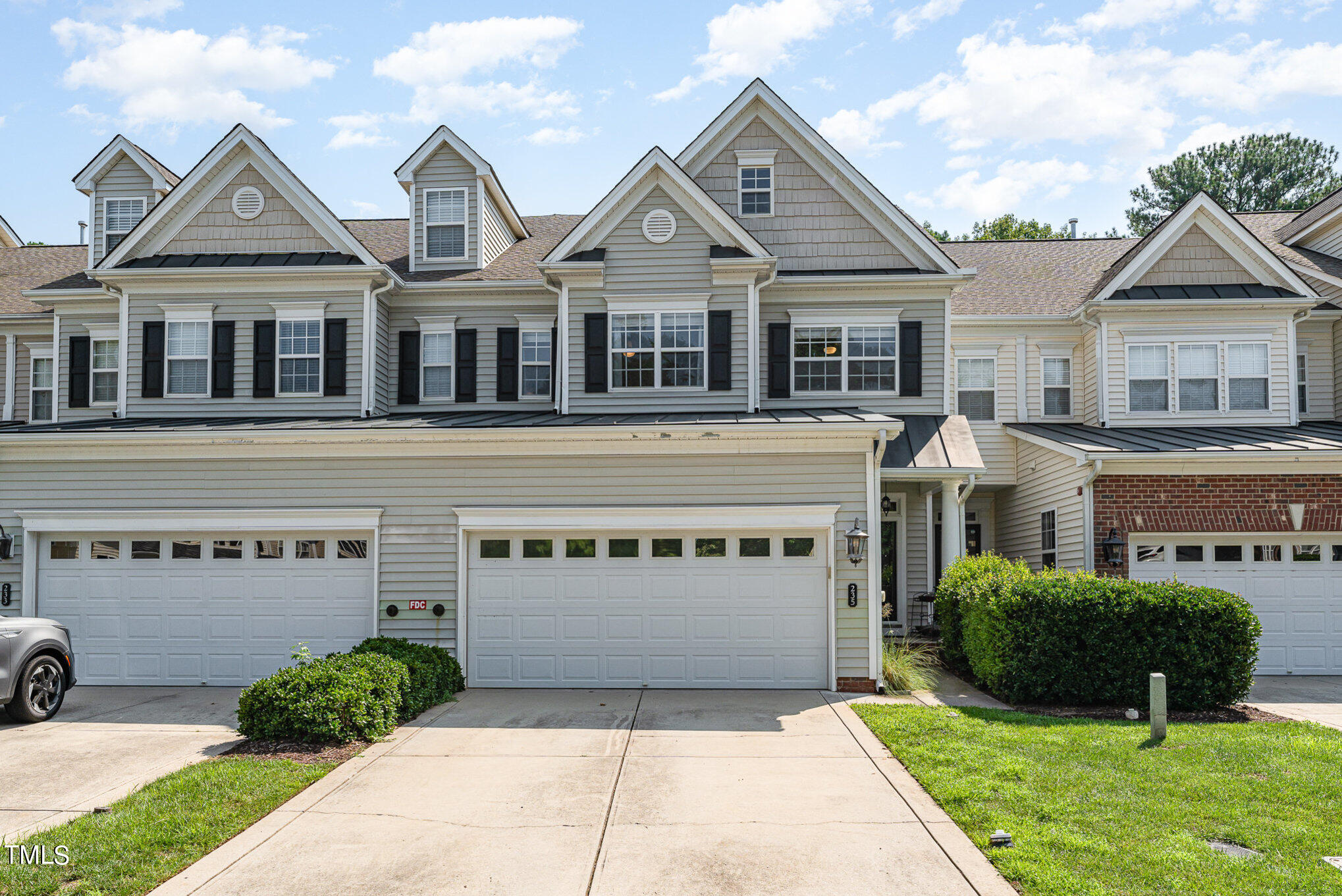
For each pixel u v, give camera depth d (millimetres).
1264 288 18047
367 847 6594
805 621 12984
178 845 6539
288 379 17016
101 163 18656
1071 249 22938
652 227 16531
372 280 17000
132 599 13609
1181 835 6566
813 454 13016
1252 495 15164
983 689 12938
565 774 8453
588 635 13109
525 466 13234
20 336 19984
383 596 13211
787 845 6602
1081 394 19297
